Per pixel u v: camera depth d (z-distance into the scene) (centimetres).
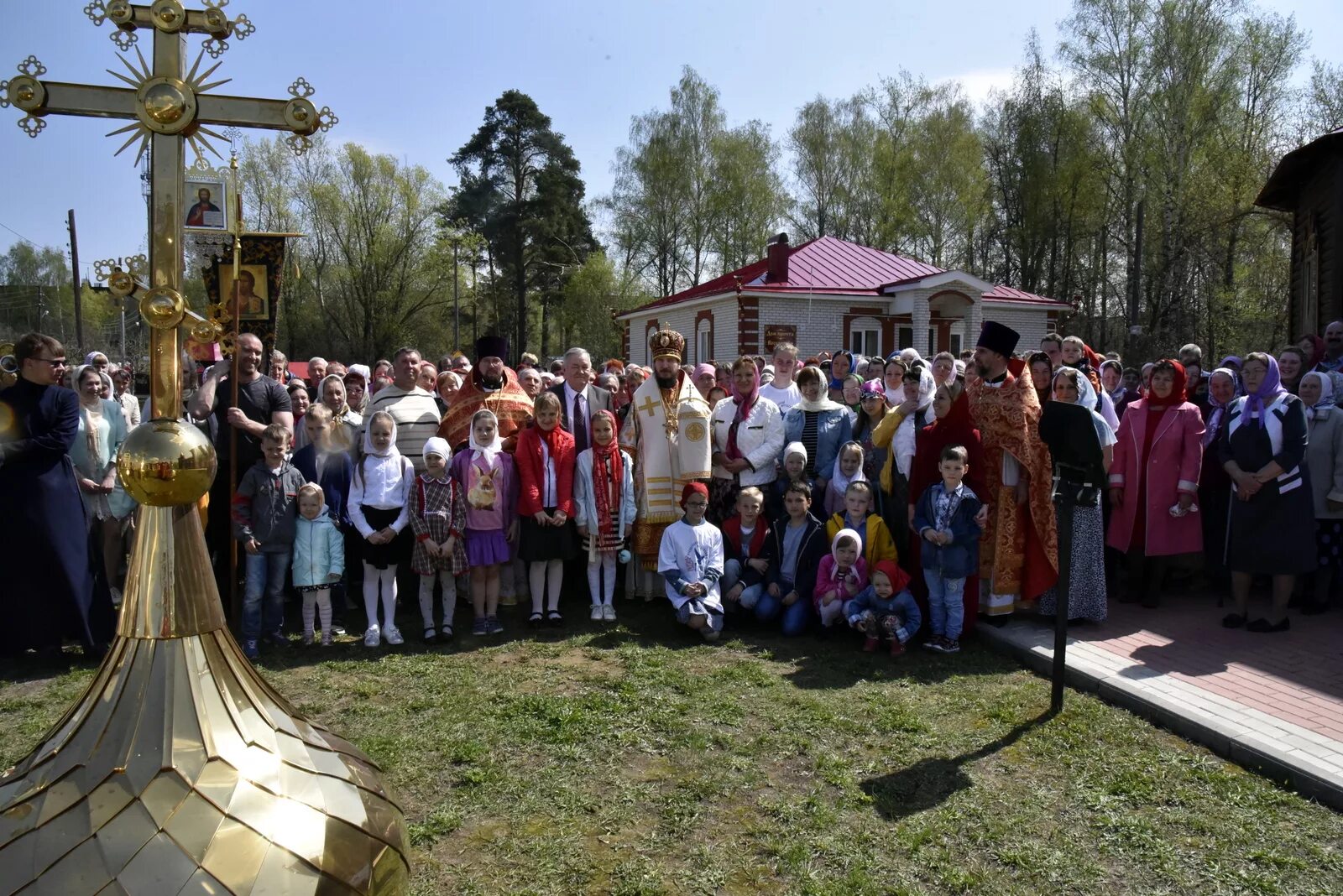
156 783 132
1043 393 668
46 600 541
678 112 4431
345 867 139
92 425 659
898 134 4403
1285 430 577
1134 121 3106
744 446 693
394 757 423
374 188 3831
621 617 679
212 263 619
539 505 631
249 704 150
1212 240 2725
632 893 318
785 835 357
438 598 738
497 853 344
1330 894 320
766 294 2455
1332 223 1048
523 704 488
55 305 3672
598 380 944
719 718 471
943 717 475
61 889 123
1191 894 321
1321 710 463
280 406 639
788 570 638
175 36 150
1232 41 2931
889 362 793
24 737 450
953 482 584
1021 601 633
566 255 4288
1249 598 694
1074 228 3659
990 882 327
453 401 711
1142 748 437
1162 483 645
